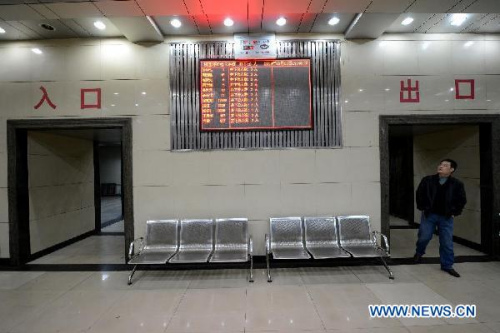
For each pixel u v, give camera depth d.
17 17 3.75
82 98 4.68
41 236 5.24
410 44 4.76
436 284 3.72
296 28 4.57
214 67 4.66
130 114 4.68
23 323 2.91
